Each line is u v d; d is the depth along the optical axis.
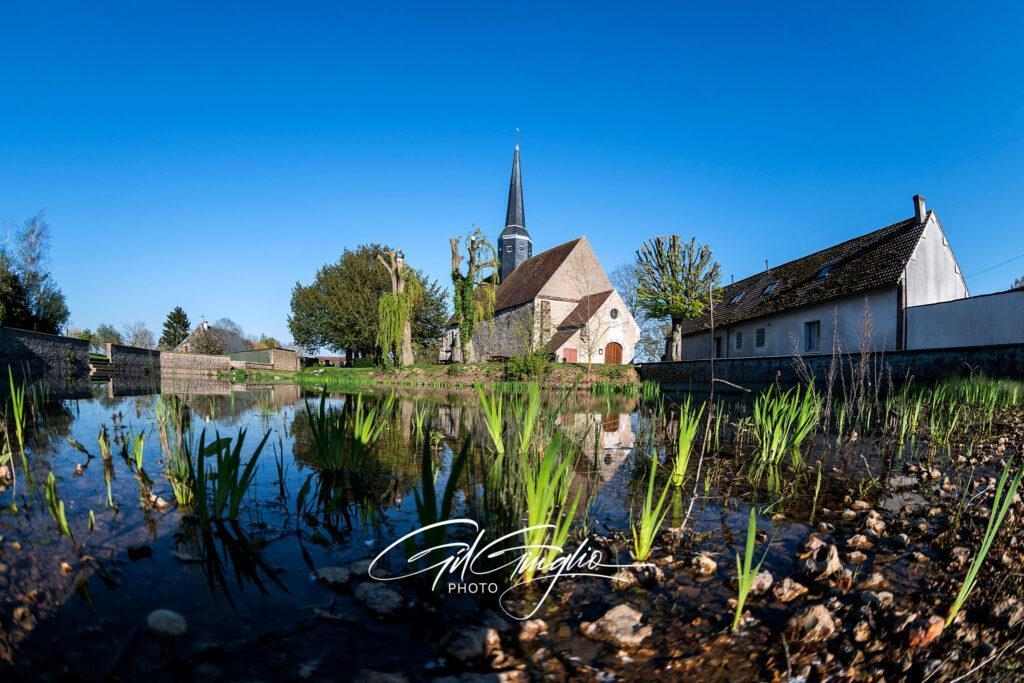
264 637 2.23
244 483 3.67
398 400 15.98
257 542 3.25
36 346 22.98
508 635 2.31
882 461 5.84
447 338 56.03
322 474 5.10
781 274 30.23
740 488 4.73
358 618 2.41
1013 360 12.47
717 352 33.19
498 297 49.00
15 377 20.58
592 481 4.94
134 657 2.05
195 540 3.29
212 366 44.34
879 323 20.50
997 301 16.50
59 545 3.15
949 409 8.49
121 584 2.67
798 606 2.55
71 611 2.39
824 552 3.08
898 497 4.41
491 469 5.15
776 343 26.73
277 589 2.67
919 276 20.02
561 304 40.69
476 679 1.98
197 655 2.08
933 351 14.45
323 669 2.01
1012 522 3.65
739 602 2.34
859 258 23.58
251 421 9.20
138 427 8.08
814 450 6.50
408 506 4.08
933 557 3.12
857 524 3.73
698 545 3.36
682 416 4.89
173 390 18.23
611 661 2.13
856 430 7.69
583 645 2.24
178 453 4.46
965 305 17.48
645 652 2.19
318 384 25.53
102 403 12.35
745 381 21.11
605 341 36.44
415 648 2.19
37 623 2.28
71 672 1.94
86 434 7.44
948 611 2.46
